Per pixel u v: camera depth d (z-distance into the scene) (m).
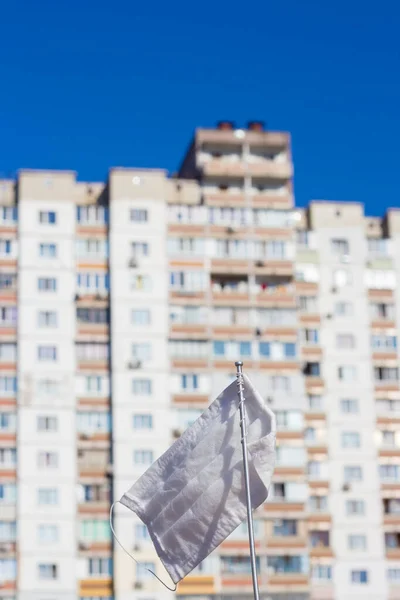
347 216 114.75
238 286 110.50
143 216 109.94
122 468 103.06
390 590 105.31
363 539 106.38
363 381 110.62
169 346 106.94
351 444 108.81
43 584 99.81
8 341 105.12
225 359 107.50
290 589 102.62
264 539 103.50
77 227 108.81
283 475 105.56
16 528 100.81
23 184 109.12
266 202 112.69
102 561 100.88
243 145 114.12
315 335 111.12
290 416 107.50
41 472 102.38
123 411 104.50
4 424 103.12
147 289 108.06
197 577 101.12
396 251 114.69
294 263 111.69
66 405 104.19
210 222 111.06
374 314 112.75
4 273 106.94
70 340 105.75
